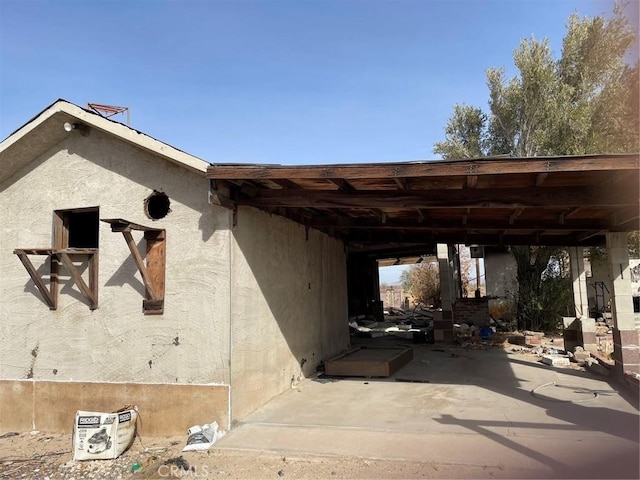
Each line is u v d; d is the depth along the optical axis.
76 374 6.66
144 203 6.57
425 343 14.26
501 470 4.40
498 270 20.77
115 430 5.58
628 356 7.93
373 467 4.66
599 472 4.23
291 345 8.32
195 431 5.72
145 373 6.32
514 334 15.30
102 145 6.89
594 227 8.16
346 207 6.41
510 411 6.34
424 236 11.02
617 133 15.00
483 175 5.32
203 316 6.16
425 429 5.63
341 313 11.88
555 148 17.17
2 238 7.37
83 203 6.92
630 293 8.12
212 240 6.22
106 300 6.62
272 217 7.67
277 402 7.12
